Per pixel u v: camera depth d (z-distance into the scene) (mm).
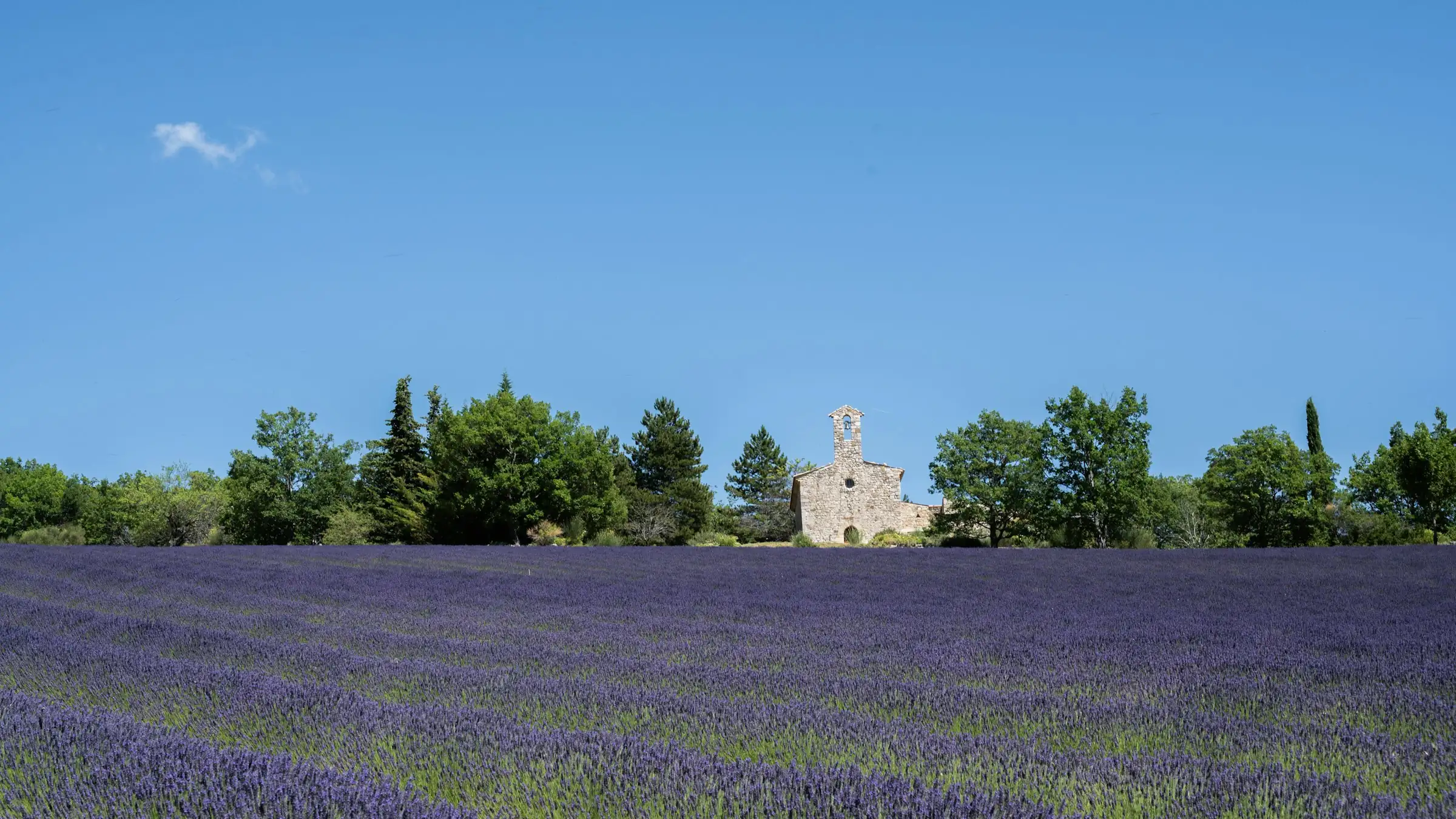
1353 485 48562
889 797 3855
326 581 16016
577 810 3930
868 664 7953
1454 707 5891
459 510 47312
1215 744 5008
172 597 13484
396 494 54031
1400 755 4691
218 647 8359
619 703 5953
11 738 4895
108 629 9523
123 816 3846
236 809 3861
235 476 54719
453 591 14742
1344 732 5141
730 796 3926
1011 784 4176
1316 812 3762
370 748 4820
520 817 3977
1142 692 6535
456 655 8359
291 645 8477
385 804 3799
